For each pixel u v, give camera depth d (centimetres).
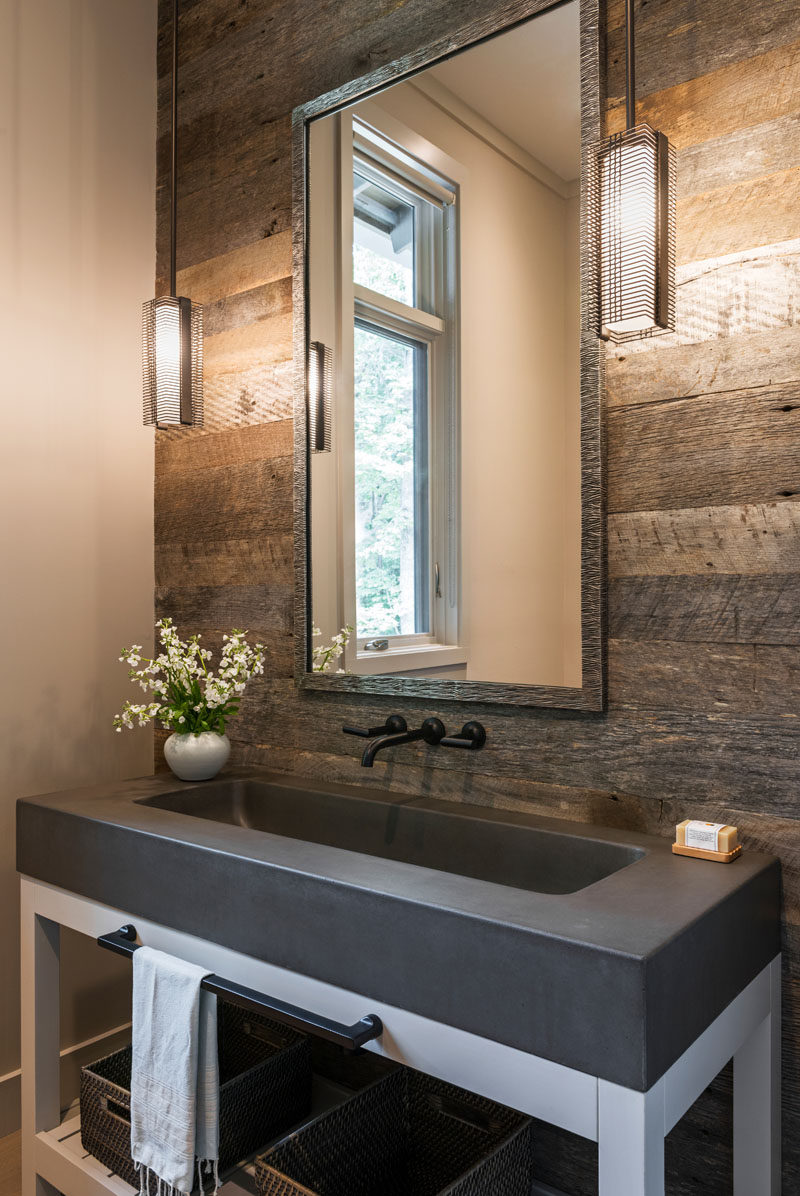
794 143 133
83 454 223
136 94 236
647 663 148
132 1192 155
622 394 150
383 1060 190
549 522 156
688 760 143
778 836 134
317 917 124
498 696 162
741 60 138
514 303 160
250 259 214
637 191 130
